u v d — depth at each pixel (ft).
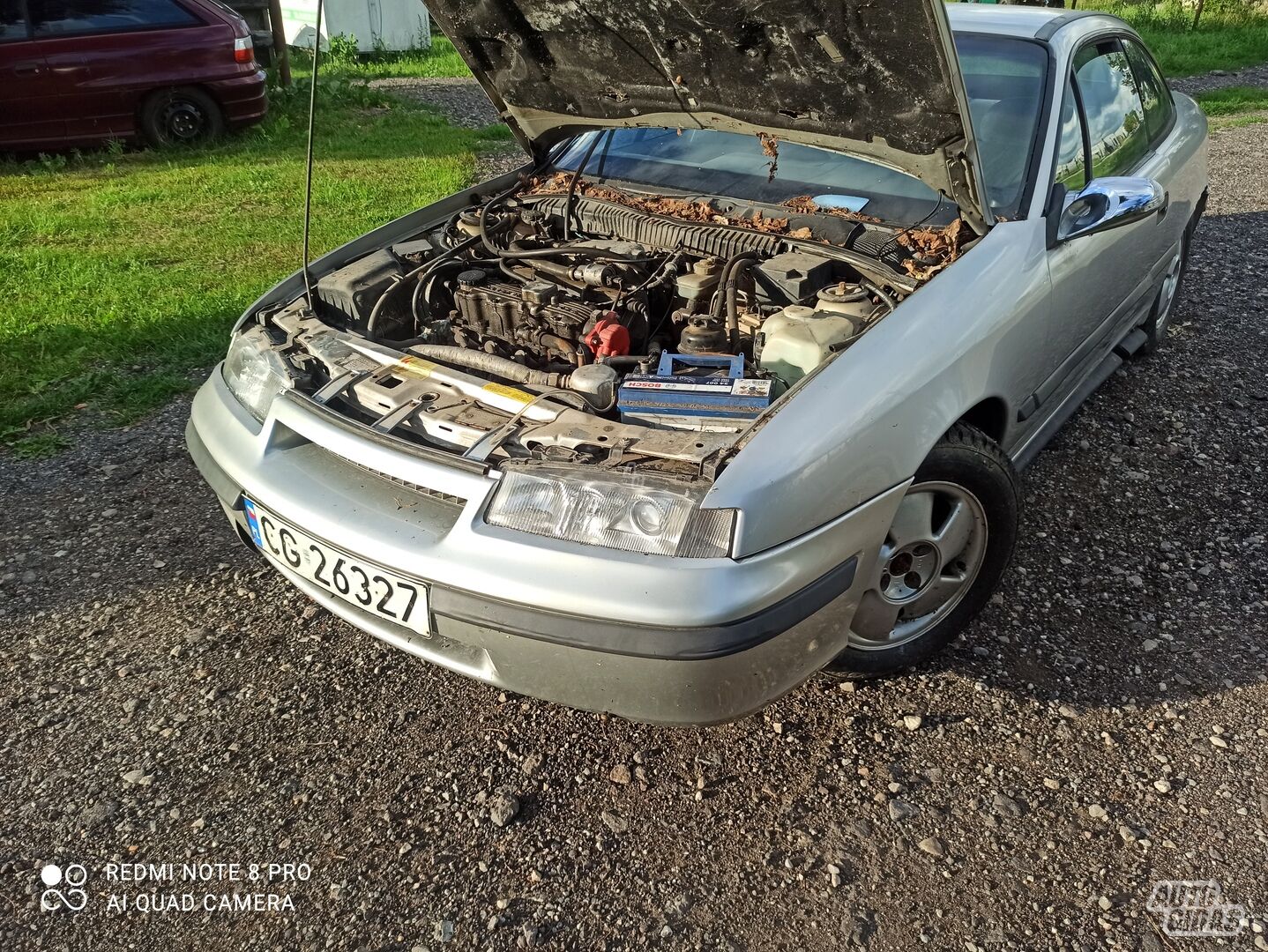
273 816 7.51
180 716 8.47
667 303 9.38
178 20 27.27
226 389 9.11
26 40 25.67
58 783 7.82
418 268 9.81
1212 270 17.93
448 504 7.30
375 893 6.89
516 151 27.66
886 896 6.79
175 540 10.93
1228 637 9.08
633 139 11.84
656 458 6.81
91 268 18.38
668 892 6.86
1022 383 9.24
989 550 8.79
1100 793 7.53
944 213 9.41
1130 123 12.14
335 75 39.58
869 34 7.39
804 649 6.96
